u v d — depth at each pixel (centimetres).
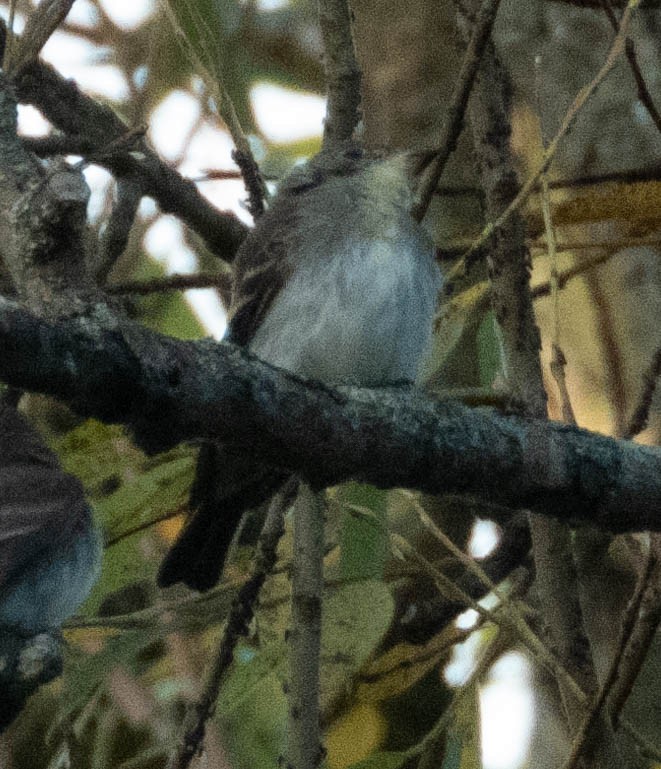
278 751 991
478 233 1014
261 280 913
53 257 614
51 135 924
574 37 1076
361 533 868
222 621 936
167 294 1148
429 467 683
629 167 1046
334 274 887
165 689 1036
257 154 1344
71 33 1265
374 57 1091
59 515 771
